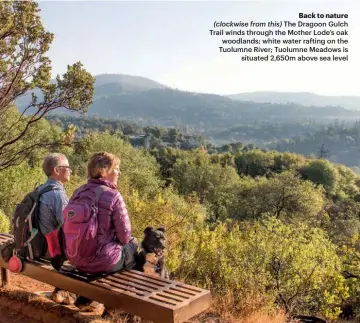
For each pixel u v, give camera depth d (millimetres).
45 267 3617
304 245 10875
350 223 33781
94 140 11008
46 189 3654
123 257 3545
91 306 3879
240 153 100125
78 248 3232
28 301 3766
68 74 9742
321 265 10789
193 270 9070
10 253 3967
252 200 41156
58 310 3598
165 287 3230
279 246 10344
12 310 3684
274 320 5980
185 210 11781
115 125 193375
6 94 9148
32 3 8953
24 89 9414
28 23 8805
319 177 77438
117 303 3133
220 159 94562
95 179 3354
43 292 4352
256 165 95000
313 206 39000
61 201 3629
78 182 14812
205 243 9508
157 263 4164
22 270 3824
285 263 9867
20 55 9094
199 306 3068
